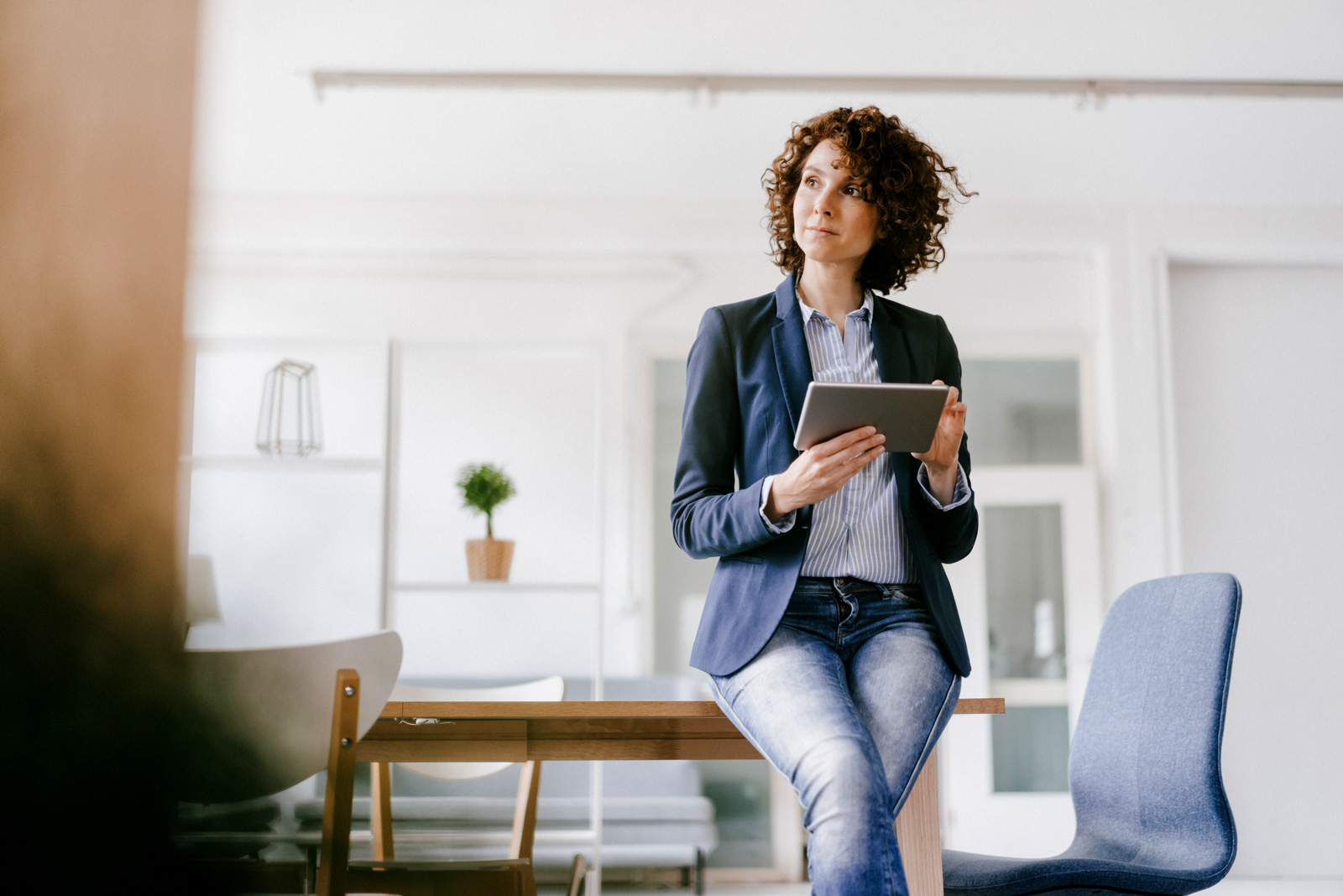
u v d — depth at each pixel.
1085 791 1.80
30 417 0.59
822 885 1.10
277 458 2.87
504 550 3.03
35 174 0.60
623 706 1.37
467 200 4.98
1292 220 4.93
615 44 3.83
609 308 5.17
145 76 0.61
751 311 1.45
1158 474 4.80
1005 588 4.83
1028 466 4.92
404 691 2.49
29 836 0.60
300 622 5.02
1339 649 4.80
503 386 5.19
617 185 4.89
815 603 1.31
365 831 2.85
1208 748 1.58
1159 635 1.75
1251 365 5.02
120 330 0.60
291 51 3.83
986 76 4.03
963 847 4.62
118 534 0.60
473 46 3.82
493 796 4.12
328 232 4.94
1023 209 4.93
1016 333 5.07
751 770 4.46
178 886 0.62
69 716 0.60
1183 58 3.91
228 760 1.25
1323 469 4.95
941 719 1.30
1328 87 4.06
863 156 1.40
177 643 0.61
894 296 5.08
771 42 3.82
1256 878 4.61
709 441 1.40
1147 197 4.91
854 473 1.23
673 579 5.07
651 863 3.84
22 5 0.60
